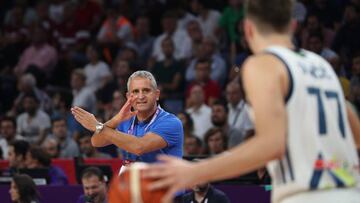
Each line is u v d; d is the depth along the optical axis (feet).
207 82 100.83
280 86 25.80
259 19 27.30
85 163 77.10
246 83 25.98
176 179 24.70
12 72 123.54
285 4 27.20
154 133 51.29
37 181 74.23
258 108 25.16
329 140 26.66
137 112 50.67
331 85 27.45
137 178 26.50
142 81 52.11
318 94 26.76
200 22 115.44
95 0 126.31
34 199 65.41
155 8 122.21
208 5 119.03
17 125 101.76
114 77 111.75
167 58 108.78
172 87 106.73
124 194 26.63
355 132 29.71
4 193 75.31
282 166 26.35
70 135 99.40
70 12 125.80
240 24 109.50
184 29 114.21
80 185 71.41
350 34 106.32
